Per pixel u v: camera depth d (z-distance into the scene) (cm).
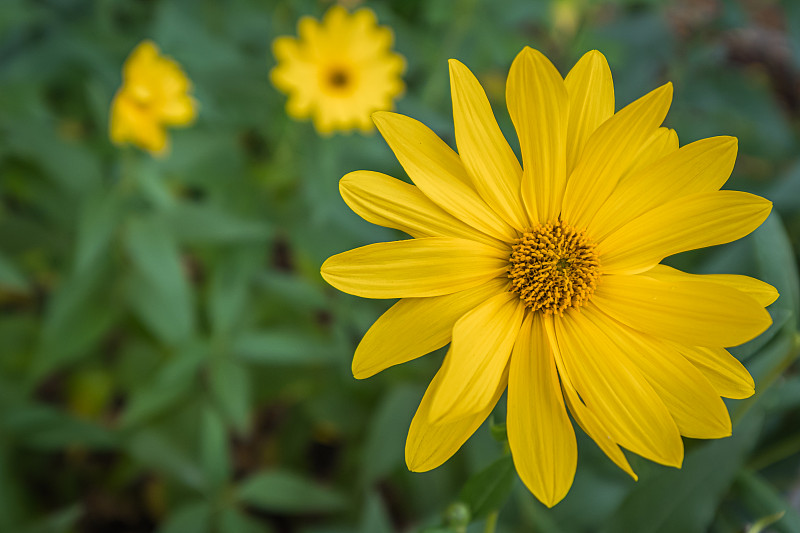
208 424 31
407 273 22
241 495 31
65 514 31
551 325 23
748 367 25
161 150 33
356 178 22
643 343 23
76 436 32
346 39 37
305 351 34
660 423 22
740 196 22
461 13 41
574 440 22
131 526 36
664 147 23
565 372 23
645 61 49
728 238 22
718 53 49
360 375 22
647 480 27
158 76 32
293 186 39
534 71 22
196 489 33
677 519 27
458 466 34
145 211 33
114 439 32
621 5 54
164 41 36
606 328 23
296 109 35
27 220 35
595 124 23
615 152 22
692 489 27
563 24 48
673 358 22
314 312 39
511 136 39
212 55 37
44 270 38
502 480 23
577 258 23
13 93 34
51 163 33
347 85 37
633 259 23
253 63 38
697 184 22
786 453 29
